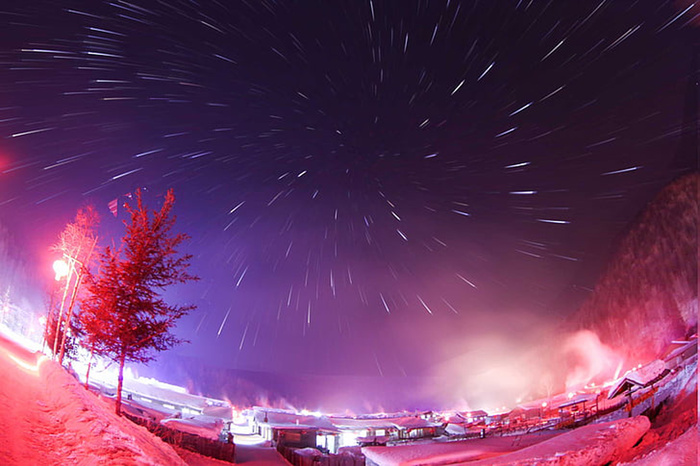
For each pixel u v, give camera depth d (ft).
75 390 35.78
